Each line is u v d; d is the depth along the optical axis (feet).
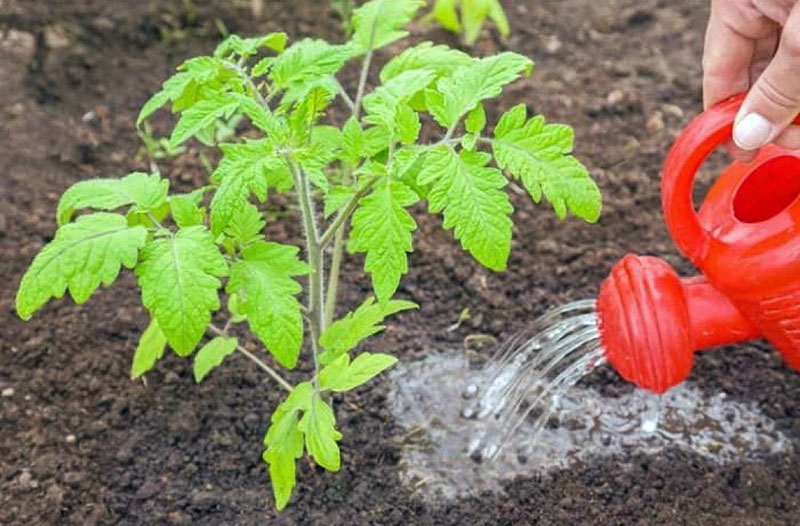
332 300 2.96
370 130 2.70
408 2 2.92
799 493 2.98
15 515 2.95
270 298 2.58
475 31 3.70
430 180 2.54
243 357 3.18
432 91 2.61
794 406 3.11
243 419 3.08
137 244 2.55
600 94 3.74
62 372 3.16
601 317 2.84
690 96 3.74
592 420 3.10
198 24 3.93
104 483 3.00
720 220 2.75
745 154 2.65
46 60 3.78
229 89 2.76
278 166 2.57
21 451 3.04
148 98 3.72
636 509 2.95
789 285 2.68
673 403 3.13
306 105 2.66
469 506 2.97
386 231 2.54
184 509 2.96
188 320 2.51
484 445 3.05
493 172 2.54
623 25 4.01
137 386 3.14
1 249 3.37
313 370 3.16
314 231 2.76
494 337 3.22
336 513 2.95
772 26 2.65
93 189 2.67
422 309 3.27
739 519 2.93
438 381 3.15
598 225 3.43
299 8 4.01
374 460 3.02
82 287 2.53
